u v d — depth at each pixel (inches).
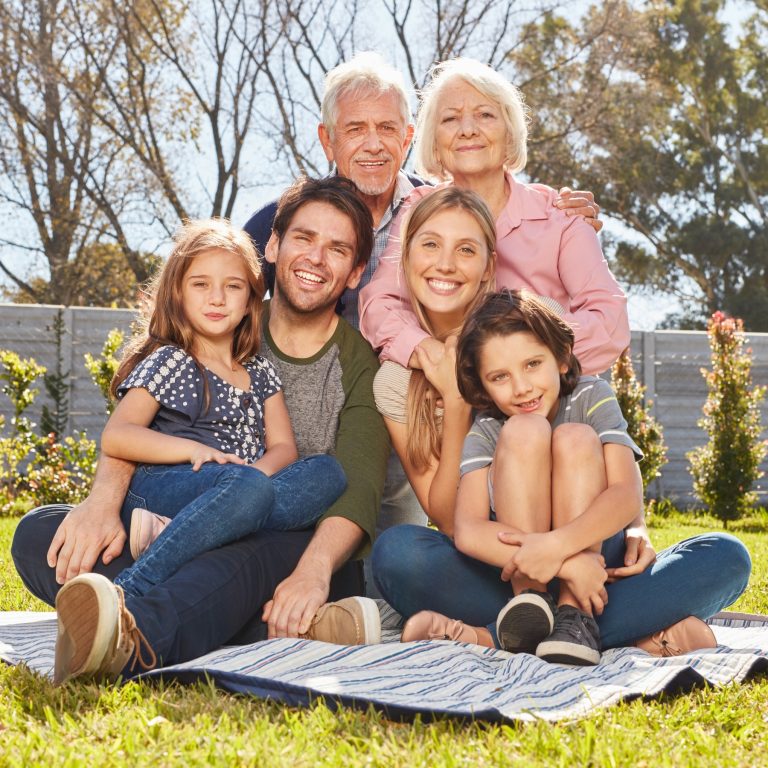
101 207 701.3
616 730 62.9
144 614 78.7
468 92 131.3
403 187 144.2
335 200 112.5
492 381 98.9
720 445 352.5
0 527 245.4
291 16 668.1
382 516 123.6
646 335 416.5
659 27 861.8
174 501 94.7
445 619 93.7
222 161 703.7
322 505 99.6
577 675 78.5
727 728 66.1
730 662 80.5
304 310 112.6
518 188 133.0
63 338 376.8
